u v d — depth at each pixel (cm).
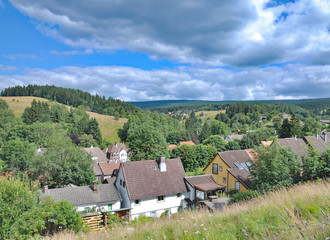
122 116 17250
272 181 2102
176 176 3406
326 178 1458
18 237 1372
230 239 499
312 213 566
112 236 733
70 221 1614
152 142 4566
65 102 19988
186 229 597
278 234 442
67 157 4188
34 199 1631
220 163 3888
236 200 1506
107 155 9425
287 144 4806
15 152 4562
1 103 12531
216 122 14838
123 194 3188
